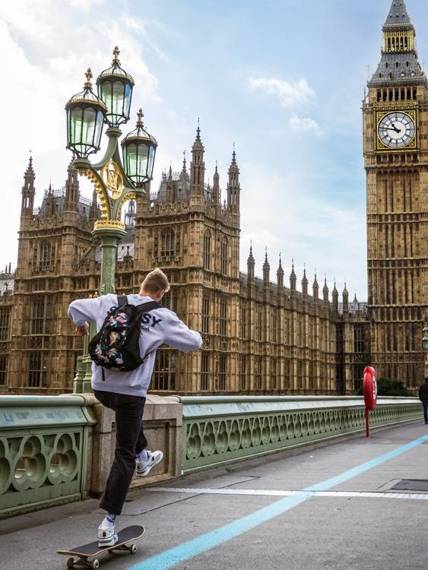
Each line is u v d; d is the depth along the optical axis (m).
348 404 27.36
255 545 8.08
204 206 75.25
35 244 86.44
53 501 10.44
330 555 7.62
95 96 15.08
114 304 7.93
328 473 14.76
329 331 115.62
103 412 11.44
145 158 16.83
